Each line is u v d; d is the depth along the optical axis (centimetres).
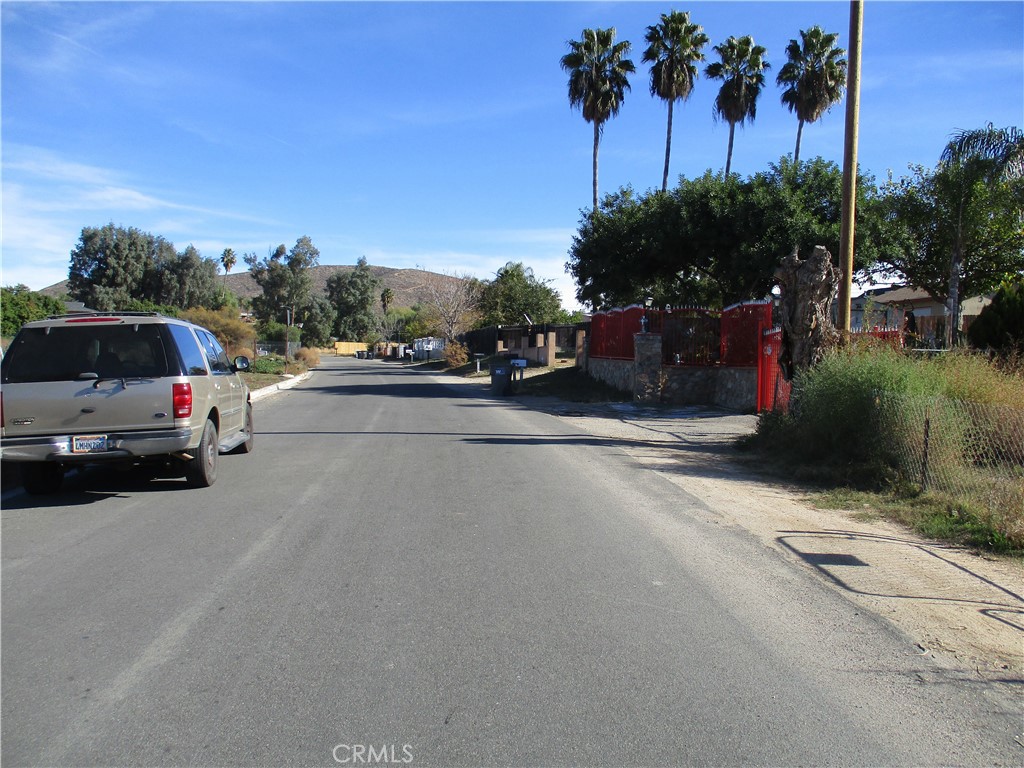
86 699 379
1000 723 362
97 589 538
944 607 517
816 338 1223
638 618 489
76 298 5744
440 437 1390
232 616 486
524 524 728
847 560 623
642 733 348
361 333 10394
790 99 3581
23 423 793
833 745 341
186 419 827
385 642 446
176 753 331
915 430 889
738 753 333
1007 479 770
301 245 8125
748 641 454
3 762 323
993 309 1513
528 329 4275
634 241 2495
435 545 650
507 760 326
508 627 470
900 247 2220
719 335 2123
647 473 1031
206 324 4112
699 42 3538
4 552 629
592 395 2395
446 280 6744
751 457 1168
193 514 763
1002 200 1923
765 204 2170
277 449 1227
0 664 418
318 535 681
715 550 648
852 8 1181
